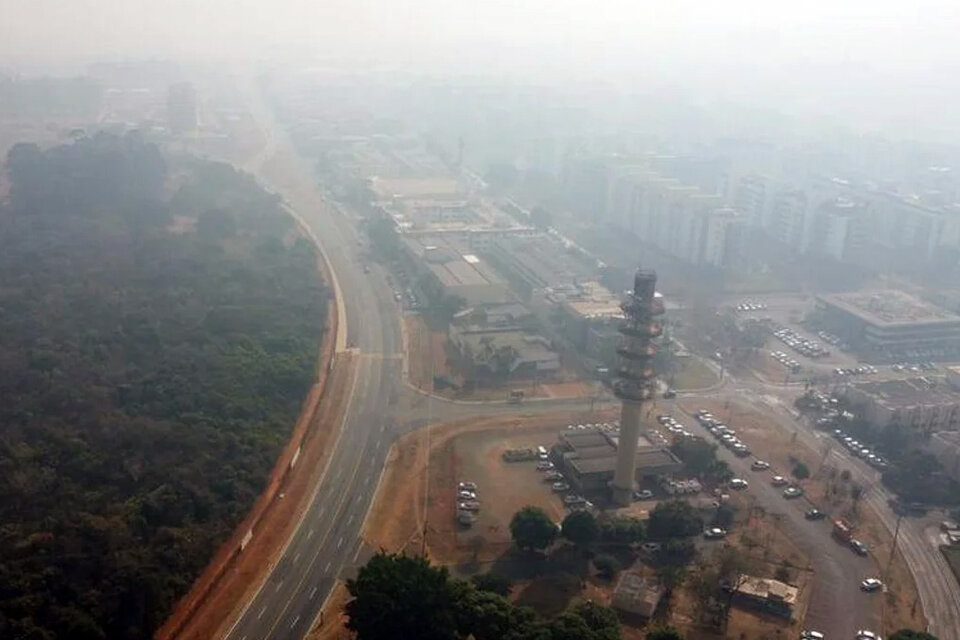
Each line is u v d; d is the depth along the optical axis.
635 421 195.00
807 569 180.75
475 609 145.75
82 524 158.38
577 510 187.38
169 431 196.00
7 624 133.75
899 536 194.62
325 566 174.38
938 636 162.38
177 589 154.62
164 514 168.75
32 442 190.25
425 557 167.00
